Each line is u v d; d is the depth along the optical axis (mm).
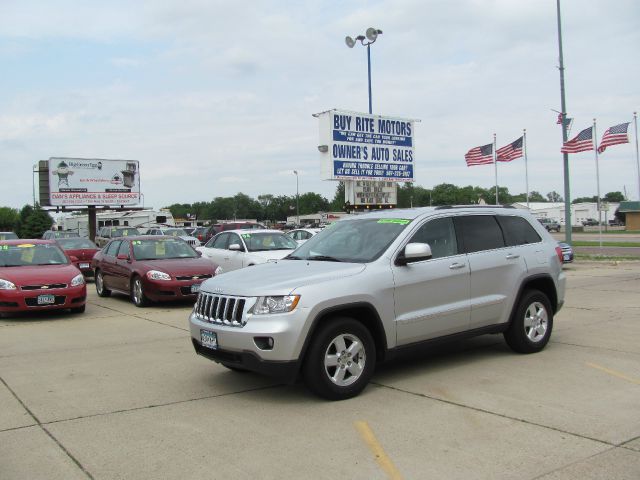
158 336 9148
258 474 4027
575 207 105812
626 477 3846
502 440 4508
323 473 4016
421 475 3945
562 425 4793
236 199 161500
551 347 7684
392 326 5988
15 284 10875
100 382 6465
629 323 9273
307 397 5746
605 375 6277
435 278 6332
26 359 7691
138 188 50094
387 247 6211
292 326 5324
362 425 4914
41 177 47656
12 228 97688
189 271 12469
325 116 22016
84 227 66000
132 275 12977
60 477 4047
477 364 6855
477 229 7008
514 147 27844
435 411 5223
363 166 22797
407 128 24078
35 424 5113
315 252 6746
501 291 6992
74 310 11836
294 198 150375
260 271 6199
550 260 7566
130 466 4203
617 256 23594
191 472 4082
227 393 5957
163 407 5539
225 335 5543
